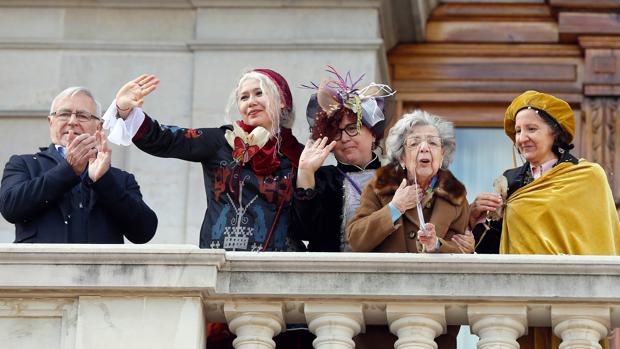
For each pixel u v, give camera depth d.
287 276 16.91
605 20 29.03
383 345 17.42
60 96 19.80
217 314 17.06
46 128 27.31
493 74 29.03
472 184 28.39
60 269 16.73
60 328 16.77
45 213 18.88
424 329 16.92
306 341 17.81
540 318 17.05
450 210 18.19
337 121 19.31
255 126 19.02
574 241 18.41
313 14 27.56
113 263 16.77
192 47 27.52
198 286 16.70
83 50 27.70
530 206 18.61
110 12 27.94
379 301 16.94
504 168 28.48
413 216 18.11
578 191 18.64
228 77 27.38
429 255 16.92
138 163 26.73
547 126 19.14
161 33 27.77
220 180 18.83
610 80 28.81
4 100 27.44
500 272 16.89
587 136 28.52
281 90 19.33
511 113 19.39
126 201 18.95
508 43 29.22
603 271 16.84
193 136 19.00
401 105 28.94
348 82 26.83
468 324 17.17
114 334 16.64
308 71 27.22
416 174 18.23
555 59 29.05
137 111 18.92
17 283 16.70
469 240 18.08
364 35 27.44
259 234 18.55
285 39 27.38
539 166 19.14
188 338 16.62
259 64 27.34
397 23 28.62
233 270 16.92
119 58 27.62
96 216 18.98
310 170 18.41
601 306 16.89
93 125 19.73
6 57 27.66
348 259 16.91
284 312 17.06
